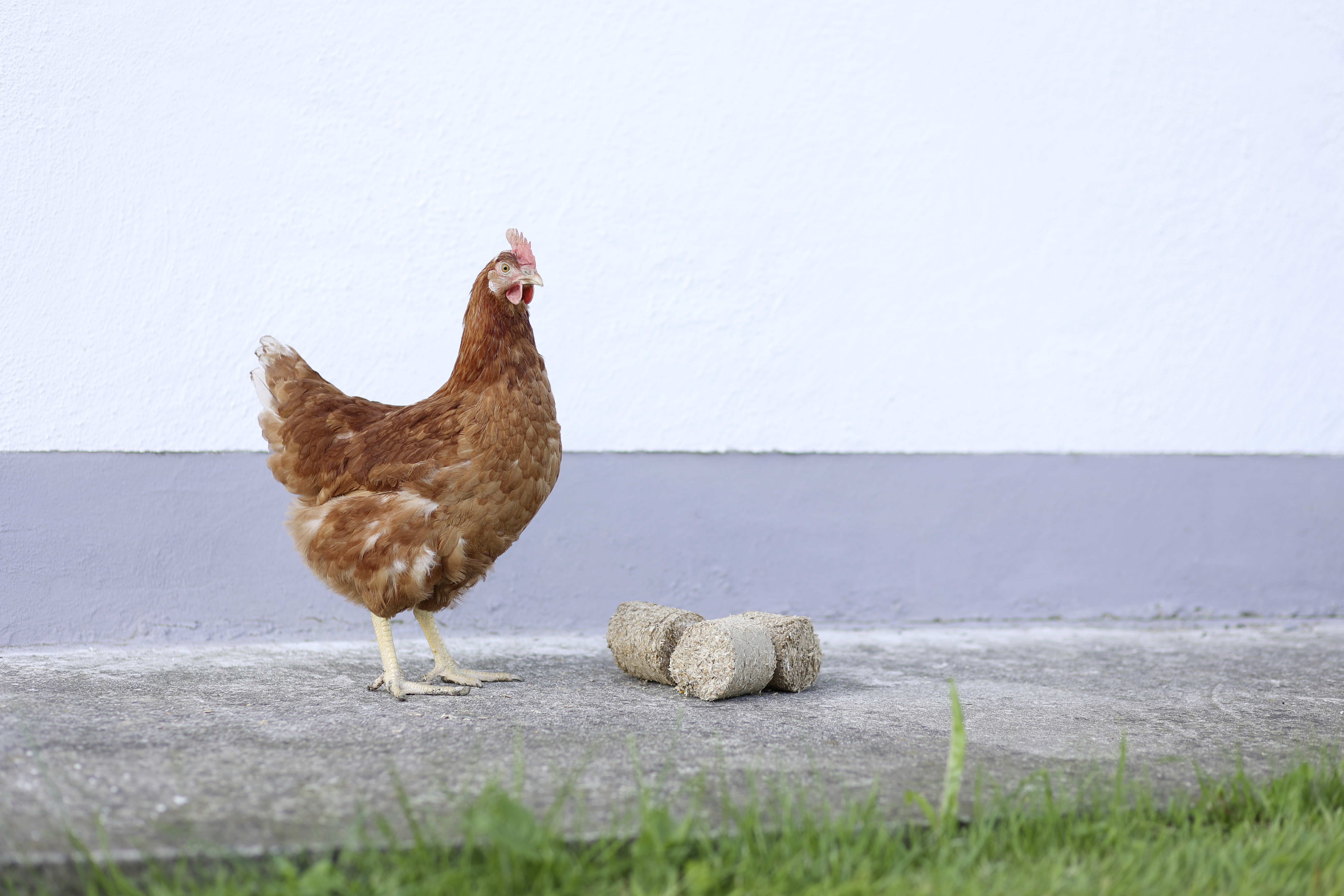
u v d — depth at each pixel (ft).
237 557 13.97
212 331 13.76
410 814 6.37
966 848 7.04
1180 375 17.78
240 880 6.17
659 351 15.55
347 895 5.97
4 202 12.85
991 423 17.03
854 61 16.01
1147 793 7.93
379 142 14.28
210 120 13.57
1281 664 14.05
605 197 15.20
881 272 16.39
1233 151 17.69
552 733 9.41
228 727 9.27
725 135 15.60
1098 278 17.34
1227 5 17.34
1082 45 16.90
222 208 13.71
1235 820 7.84
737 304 15.83
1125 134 17.24
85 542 13.32
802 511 16.26
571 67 14.93
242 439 13.96
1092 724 10.39
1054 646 15.07
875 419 16.51
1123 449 17.60
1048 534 17.31
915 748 9.28
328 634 14.37
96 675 11.41
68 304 13.16
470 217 14.71
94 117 13.12
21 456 13.00
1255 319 18.01
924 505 16.79
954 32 16.35
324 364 14.24
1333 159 18.10
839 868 6.47
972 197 16.69
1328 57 17.84
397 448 10.52
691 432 15.72
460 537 10.47
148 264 13.46
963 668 13.35
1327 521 18.34
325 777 7.80
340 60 14.02
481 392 10.47
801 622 11.74
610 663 13.21
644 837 6.43
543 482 10.89
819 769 8.54
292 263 14.06
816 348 16.20
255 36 13.66
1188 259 17.67
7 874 6.01
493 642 14.34
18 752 8.18
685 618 11.77
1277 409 18.17
